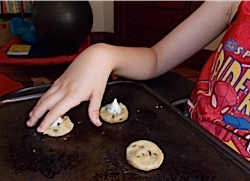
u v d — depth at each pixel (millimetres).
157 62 661
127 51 583
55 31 1734
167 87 648
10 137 407
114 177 346
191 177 347
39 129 418
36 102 488
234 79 525
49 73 1943
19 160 366
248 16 520
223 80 542
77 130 428
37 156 374
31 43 1880
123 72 568
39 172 348
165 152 387
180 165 365
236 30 544
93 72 470
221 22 676
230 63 540
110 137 417
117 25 2592
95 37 2807
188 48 689
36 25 1787
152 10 2262
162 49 685
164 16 2195
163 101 506
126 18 2490
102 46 530
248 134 494
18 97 500
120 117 454
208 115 546
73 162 366
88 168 358
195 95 605
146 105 497
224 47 569
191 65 2215
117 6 2498
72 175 346
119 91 542
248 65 511
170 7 2131
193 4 1985
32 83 1798
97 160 371
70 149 390
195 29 683
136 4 2355
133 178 346
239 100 514
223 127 520
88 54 497
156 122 450
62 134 415
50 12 1699
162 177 348
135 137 418
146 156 374
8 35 2502
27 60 1633
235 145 501
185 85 662
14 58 1642
